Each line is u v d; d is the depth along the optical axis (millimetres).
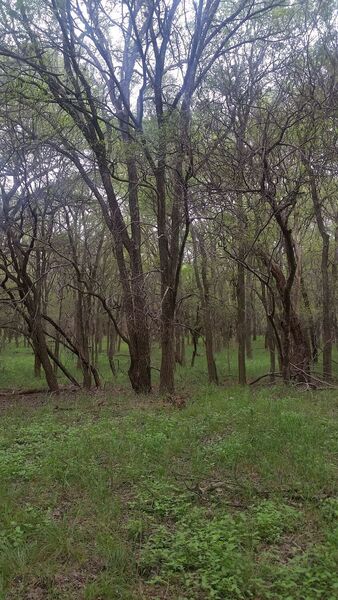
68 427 9023
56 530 4586
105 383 18859
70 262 14320
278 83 11859
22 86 11891
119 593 3734
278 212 11672
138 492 5523
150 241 18734
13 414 10883
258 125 11586
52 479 6047
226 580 3721
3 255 14703
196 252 19047
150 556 4152
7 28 11555
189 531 4566
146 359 14578
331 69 12477
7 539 4492
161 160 11812
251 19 12469
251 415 8414
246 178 11680
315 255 22031
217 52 12164
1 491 5625
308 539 4449
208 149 11383
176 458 6707
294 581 3746
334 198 16500
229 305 20281
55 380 15922
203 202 11617
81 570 4113
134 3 12422
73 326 22469
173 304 13695
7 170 13312
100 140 12570
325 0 14203
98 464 6480
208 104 11438
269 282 15945
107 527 4676
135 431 7984
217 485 5664
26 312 17422
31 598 3762
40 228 16516
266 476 5836
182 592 3760
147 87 13859
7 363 27922
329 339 16734
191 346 37500
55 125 12422
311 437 7023
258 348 35000
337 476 5754
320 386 15195
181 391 14211
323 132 11445
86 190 17047
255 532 4473
